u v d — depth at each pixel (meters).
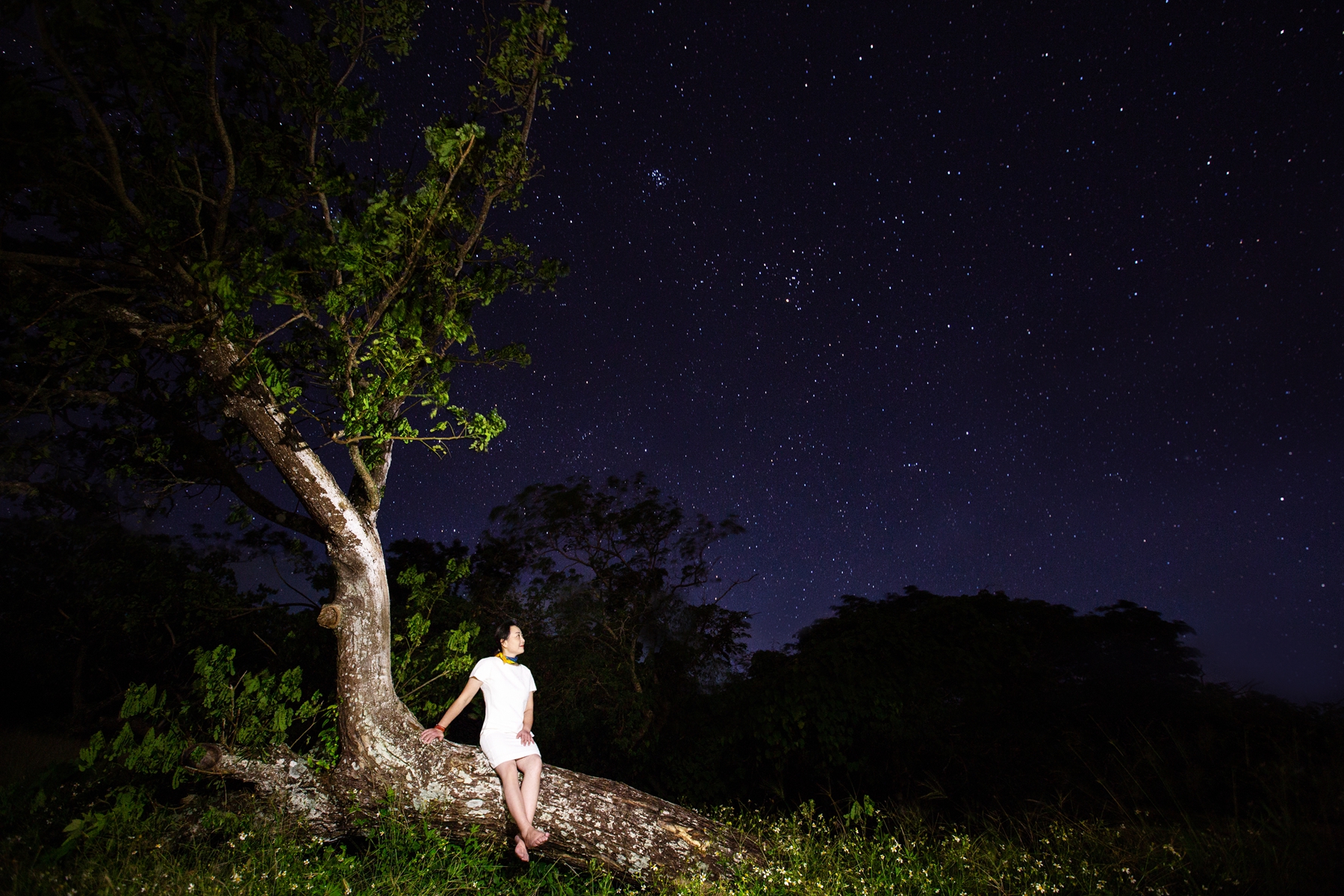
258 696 5.91
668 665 11.47
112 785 5.73
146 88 5.50
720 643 11.77
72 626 12.57
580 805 5.72
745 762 8.92
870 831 6.81
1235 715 8.67
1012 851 5.43
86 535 12.12
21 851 4.70
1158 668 10.96
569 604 12.15
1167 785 6.84
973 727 8.97
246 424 5.82
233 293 5.24
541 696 11.24
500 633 5.96
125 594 11.38
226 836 5.36
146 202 5.77
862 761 8.47
